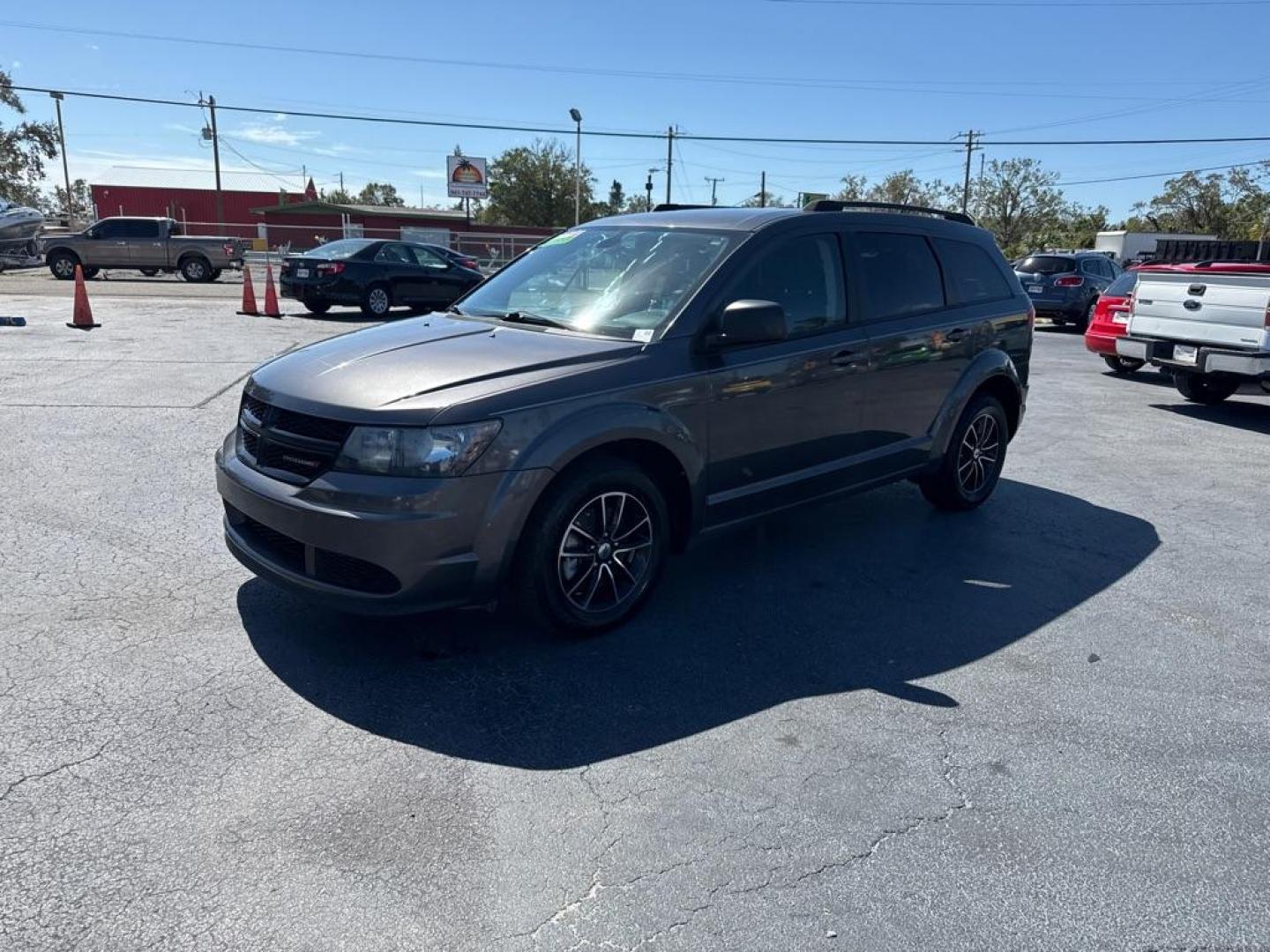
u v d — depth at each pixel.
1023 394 6.41
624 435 3.88
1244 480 7.28
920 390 5.48
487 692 3.61
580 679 3.75
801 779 3.12
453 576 3.56
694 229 4.79
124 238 25.50
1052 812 3.00
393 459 3.47
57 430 7.19
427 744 3.24
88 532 5.08
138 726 3.27
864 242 5.19
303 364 4.05
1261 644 4.30
